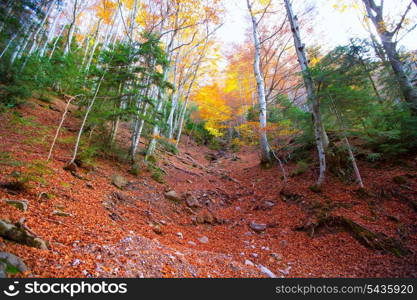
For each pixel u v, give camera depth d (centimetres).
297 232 575
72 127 888
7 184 360
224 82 2219
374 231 496
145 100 812
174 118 2369
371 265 409
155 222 523
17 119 702
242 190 988
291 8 881
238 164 1612
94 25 2097
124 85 792
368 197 625
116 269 235
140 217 508
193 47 1538
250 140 1831
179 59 1508
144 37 847
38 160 530
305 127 989
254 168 1306
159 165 1080
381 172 710
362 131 793
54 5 1249
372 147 819
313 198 706
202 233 571
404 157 721
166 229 514
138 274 242
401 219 516
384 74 861
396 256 424
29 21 1023
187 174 1142
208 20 1331
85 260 233
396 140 748
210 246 489
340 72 688
